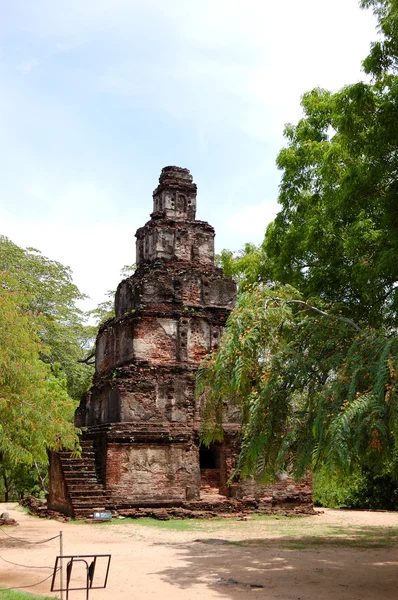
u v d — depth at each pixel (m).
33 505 24.77
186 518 21.42
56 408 17.78
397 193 15.88
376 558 14.07
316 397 11.69
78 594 10.55
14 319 16.83
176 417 23.84
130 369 23.97
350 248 19.81
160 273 25.75
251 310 12.81
